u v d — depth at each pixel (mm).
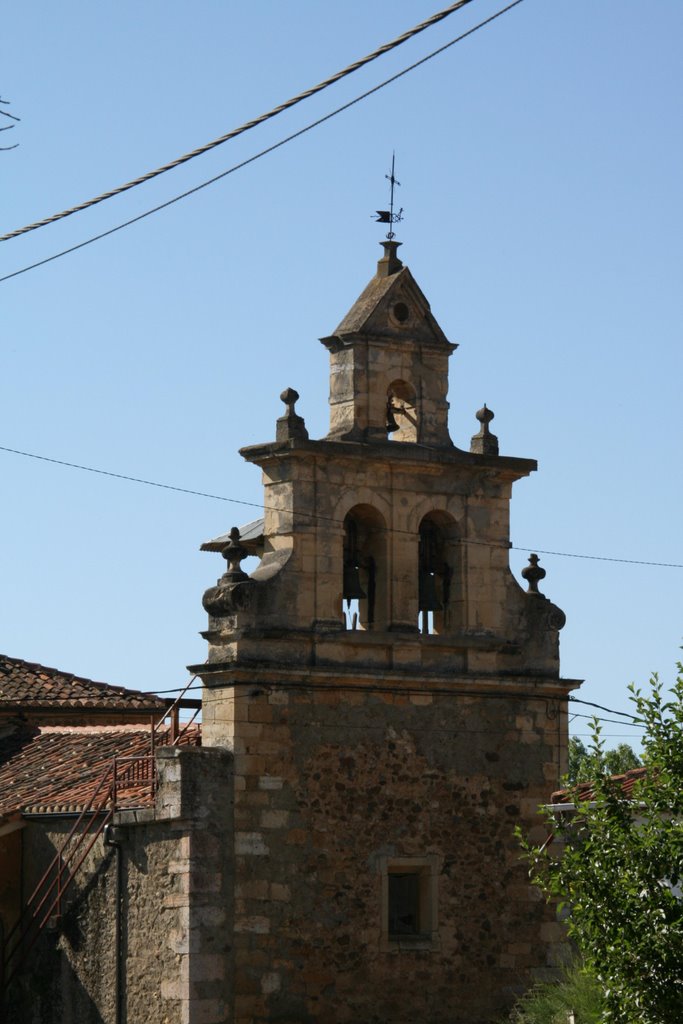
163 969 32406
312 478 33969
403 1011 33625
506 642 35625
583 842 23766
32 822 36000
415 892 34531
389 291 35094
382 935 33625
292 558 33594
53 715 43250
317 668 33469
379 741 34125
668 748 23297
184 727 37062
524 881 35188
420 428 35219
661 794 23250
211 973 31953
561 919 35281
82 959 34250
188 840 32094
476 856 34812
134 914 33219
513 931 34938
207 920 32062
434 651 34875
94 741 39844
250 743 32844
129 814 33250
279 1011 32500
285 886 32844
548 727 36000
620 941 22531
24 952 35375
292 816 33062
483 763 35188
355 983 33250
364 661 34156
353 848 33562
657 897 22734
